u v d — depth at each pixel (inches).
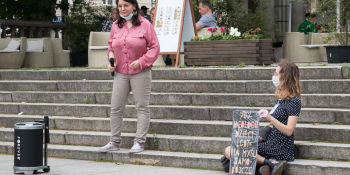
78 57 681.0
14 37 647.8
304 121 316.8
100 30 697.6
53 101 412.8
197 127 329.7
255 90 359.3
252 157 261.3
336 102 323.6
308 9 787.4
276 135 272.4
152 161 311.7
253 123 261.7
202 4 519.2
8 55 569.0
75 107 386.0
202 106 355.6
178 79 398.3
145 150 327.0
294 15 805.2
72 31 690.2
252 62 442.6
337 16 491.8
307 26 654.5
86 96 399.5
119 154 321.7
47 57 610.5
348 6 486.3
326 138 294.8
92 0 733.3
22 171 285.7
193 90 378.3
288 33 635.5
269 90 355.3
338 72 349.7
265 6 751.1
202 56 462.3
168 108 354.6
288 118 268.4
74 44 689.0
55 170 298.8
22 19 697.6
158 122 341.4
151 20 575.2
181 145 319.6
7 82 446.6
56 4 716.7
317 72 356.2
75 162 323.9
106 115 375.2
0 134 376.5
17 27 653.9
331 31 508.4
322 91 341.7
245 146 262.2
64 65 644.7
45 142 292.8
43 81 438.0
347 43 478.6
